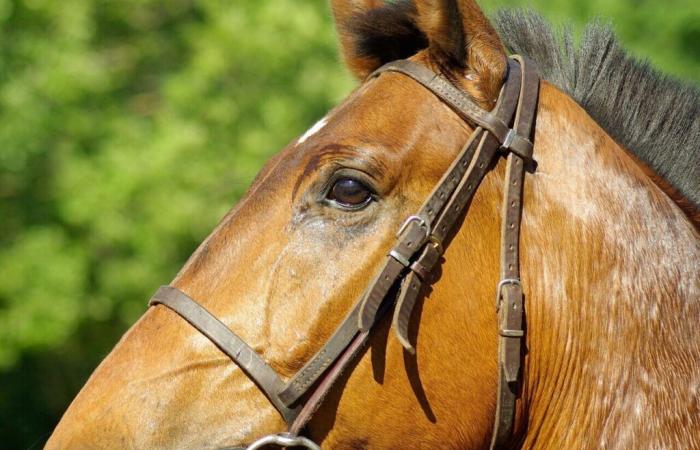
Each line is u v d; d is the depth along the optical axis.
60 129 17.84
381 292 4.69
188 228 17.58
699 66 19.38
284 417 4.68
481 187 4.87
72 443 4.65
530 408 4.96
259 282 4.76
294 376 4.68
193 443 4.65
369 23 5.44
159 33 19.53
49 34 17.95
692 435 4.77
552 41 5.64
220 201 17.72
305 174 4.84
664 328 4.86
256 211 4.89
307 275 4.75
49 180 18.25
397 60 5.24
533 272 4.90
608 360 4.85
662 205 5.05
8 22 17.66
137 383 4.71
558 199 4.93
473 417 4.82
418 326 4.77
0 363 17.81
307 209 4.82
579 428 4.89
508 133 4.90
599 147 5.06
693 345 4.87
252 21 18.05
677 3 19.75
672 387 4.80
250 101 18.11
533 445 4.99
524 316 4.87
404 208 4.79
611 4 18.78
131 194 17.27
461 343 4.79
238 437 4.67
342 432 4.76
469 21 5.03
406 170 4.80
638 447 4.77
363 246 4.76
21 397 21.16
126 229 17.44
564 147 5.02
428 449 4.81
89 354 20.16
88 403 4.72
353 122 4.92
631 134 5.46
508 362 4.79
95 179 17.50
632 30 19.03
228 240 4.88
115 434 4.63
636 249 4.93
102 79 18.08
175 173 17.44
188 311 4.77
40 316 17.53
